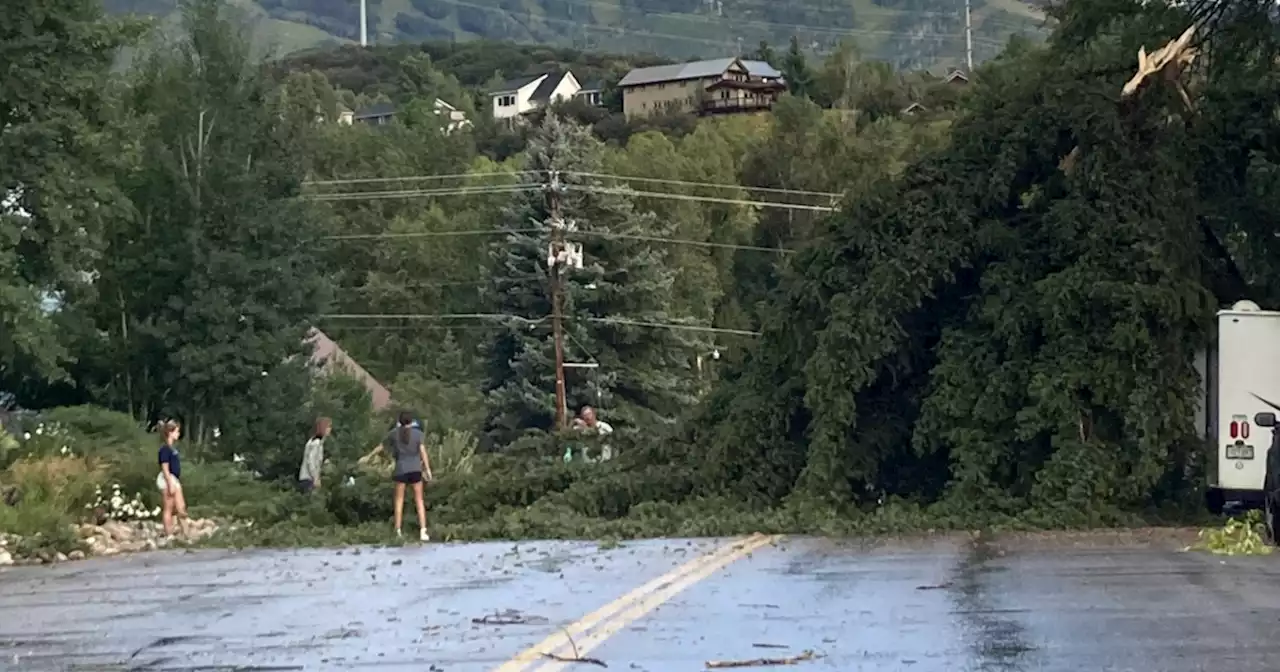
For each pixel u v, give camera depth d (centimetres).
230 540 6600
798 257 7231
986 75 7744
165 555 6078
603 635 3269
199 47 12319
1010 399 6612
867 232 6925
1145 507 6462
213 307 11669
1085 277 6444
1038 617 3472
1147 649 2998
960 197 6862
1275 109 7131
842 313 6762
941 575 4416
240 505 7662
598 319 18850
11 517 6306
